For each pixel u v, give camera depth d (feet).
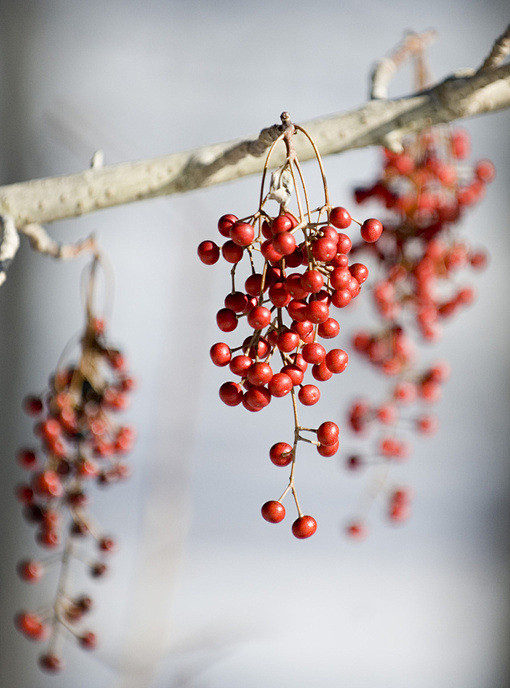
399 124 2.99
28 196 2.97
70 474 3.10
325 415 5.60
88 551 5.17
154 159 2.97
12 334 5.54
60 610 3.14
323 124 2.99
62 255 3.06
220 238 4.99
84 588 5.14
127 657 4.02
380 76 3.10
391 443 3.51
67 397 3.07
